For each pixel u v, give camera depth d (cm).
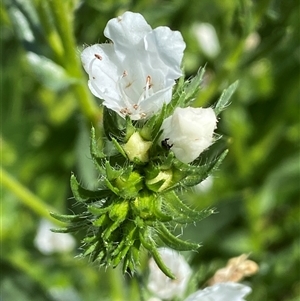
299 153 28
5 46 29
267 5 21
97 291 25
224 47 24
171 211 16
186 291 19
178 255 19
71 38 20
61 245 25
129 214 16
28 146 29
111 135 17
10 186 22
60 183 28
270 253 26
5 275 25
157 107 16
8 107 29
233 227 26
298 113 28
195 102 22
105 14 23
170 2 25
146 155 16
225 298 17
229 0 25
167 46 16
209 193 26
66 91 30
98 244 16
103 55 16
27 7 21
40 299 25
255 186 27
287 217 27
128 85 16
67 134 29
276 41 22
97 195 16
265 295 24
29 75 30
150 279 19
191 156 16
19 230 26
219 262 25
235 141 27
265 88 28
